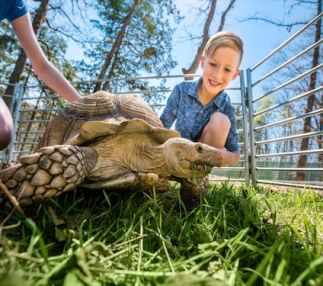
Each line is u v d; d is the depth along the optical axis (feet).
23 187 1.02
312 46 2.73
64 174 1.07
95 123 1.25
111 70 9.75
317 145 8.09
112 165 1.29
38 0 8.18
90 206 1.26
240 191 2.03
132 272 0.67
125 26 9.18
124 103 1.51
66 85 2.10
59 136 1.43
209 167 1.25
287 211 1.74
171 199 1.60
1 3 1.82
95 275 0.66
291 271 0.76
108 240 0.95
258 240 1.02
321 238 1.14
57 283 0.60
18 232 0.87
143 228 1.03
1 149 1.69
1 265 0.61
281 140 3.19
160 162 1.29
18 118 4.88
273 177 4.75
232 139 2.33
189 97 2.30
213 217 1.20
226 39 2.11
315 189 2.63
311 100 7.53
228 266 0.80
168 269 0.76
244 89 3.57
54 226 0.93
